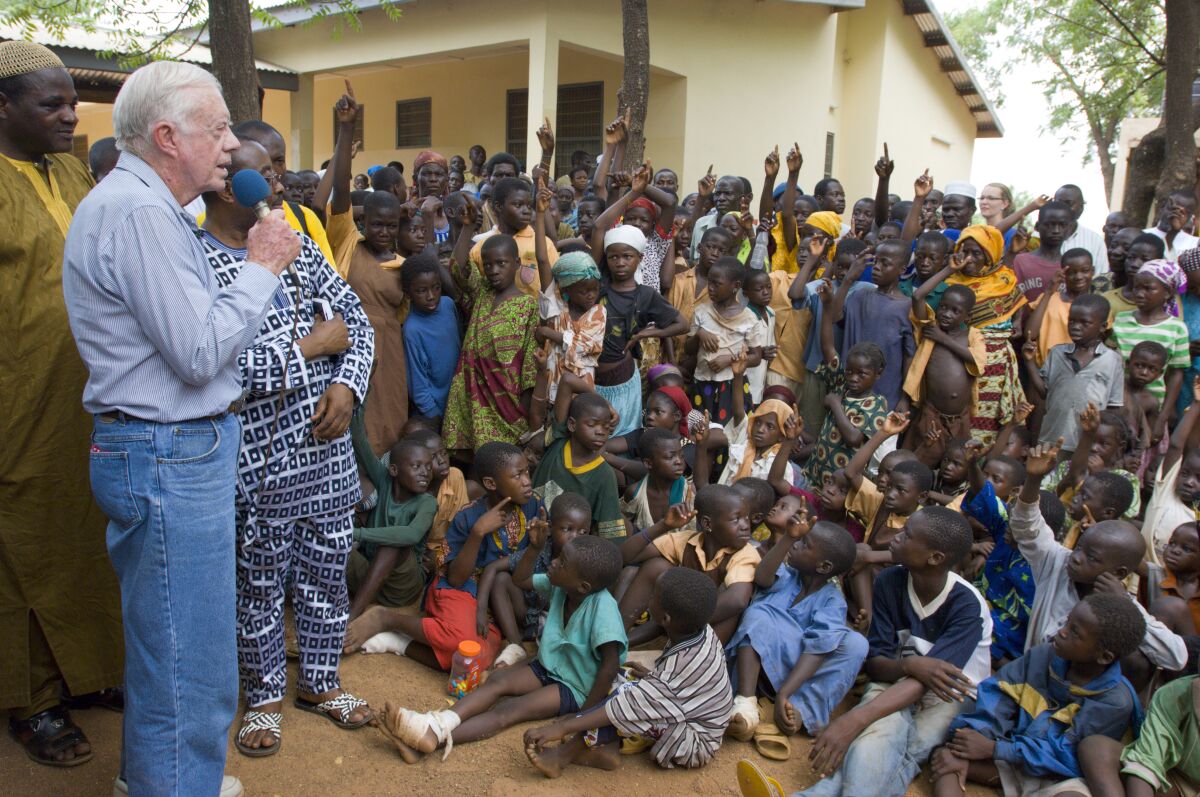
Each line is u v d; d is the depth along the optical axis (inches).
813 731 134.3
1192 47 323.0
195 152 89.7
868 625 152.8
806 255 249.0
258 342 106.7
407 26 503.2
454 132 601.3
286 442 113.3
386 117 644.7
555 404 182.9
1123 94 850.8
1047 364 215.9
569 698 132.7
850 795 119.3
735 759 129.3
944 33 674.8
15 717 118.0
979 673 135.0
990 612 150.3
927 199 307.7
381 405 181.5
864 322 208.4
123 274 84.4
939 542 132.6
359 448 169.5
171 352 85.4
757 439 184.2
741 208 258.4
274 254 92.5
